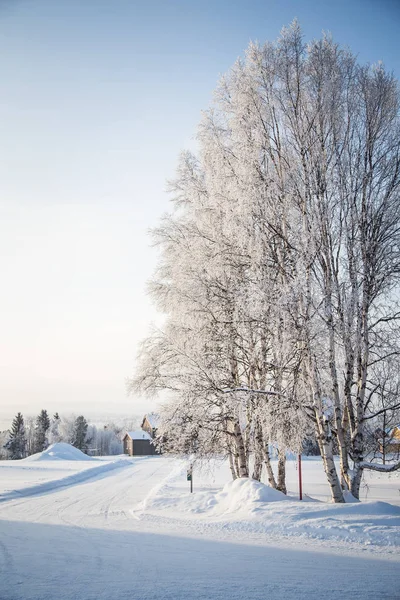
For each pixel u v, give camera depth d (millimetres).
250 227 14336
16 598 5871
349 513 12109
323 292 13945
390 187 14547
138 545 9844
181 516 14398
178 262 16859
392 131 14852
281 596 6051
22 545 9906
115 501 20125
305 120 14906
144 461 64625
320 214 14391
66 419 132250
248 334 15281
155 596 5988
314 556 8680
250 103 15195
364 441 15008
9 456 116188
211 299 15258
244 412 15336
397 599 5945
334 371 13938
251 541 10211
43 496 22344
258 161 14844
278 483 17594
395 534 10281
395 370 14188
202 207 16344
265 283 13875
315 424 14547
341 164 14828
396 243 14094
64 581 6789
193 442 15914
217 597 5977
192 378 15688
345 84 15234
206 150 16234
